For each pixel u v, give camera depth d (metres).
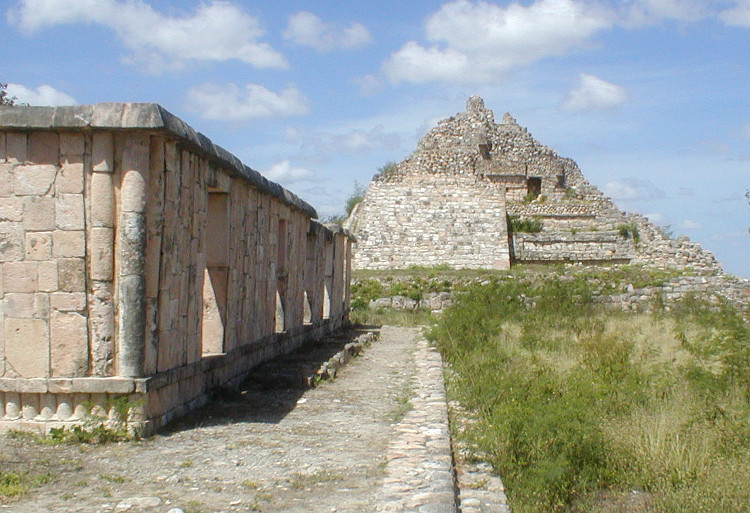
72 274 9.28
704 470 8.84
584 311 26.97
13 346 9.31
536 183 48.72
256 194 14.47
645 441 9.59
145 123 9.06
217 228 12.48
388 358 18.62
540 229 43.03
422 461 8.21
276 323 17.39
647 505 8.19
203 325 12.53
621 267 36.91
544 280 31.89
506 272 35.59
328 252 24.09
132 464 8.09
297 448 8.98
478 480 8.16
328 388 13.59
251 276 14.22
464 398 12.50
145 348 9.32
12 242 9.36
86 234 9.30
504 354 16.77
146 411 9.32
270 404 11.85
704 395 11.88
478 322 20.25
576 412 9.26
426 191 41.53
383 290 33.53
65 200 9.31
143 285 9.27
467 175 44.09
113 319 9.27
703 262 38.78
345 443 9.30
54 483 7.38
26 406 9.21
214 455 8.55
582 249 40.69
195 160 10.81
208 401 11.73
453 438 9.99
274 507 6.80
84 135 9.29
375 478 7.76
